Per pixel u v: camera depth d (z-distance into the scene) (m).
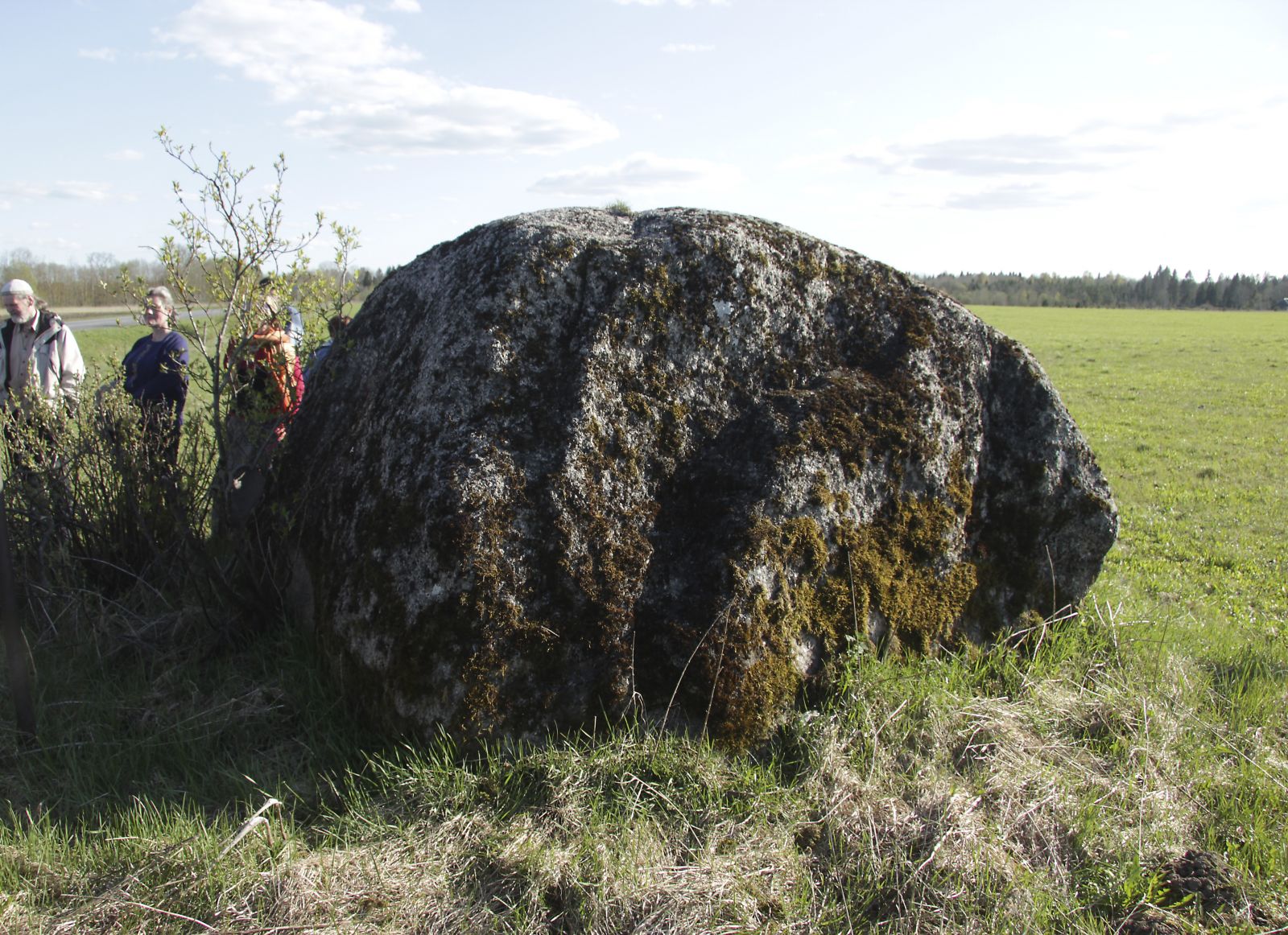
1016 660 4.12
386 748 3.30
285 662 3.93
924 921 2.70
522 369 3.58
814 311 4.09
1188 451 12.88
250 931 2.53
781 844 2.95
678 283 3.82
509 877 2.73
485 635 3.18
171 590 4.59
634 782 3.11
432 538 3.25
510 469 3.37
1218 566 7.18
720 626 3.35
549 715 3.24
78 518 4.64
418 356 3.79
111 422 4.68
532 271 3.68
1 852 2.82
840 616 3.71
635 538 3.48
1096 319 63.59
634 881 2.71
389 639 3.27
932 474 4.01
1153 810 3.24
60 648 4.26
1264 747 3.74
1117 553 7.50
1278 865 2.98
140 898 2.63
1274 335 44.31
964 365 4.21
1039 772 3.37
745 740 3.37
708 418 3.80
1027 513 4.27
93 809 3.14
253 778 3.26
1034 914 2.70
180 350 5.56
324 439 4.26
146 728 3.60
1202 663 4.55
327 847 2.91
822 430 3.79
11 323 5.79
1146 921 2.71
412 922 2.60
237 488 4.48
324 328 4.12
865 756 3.36
